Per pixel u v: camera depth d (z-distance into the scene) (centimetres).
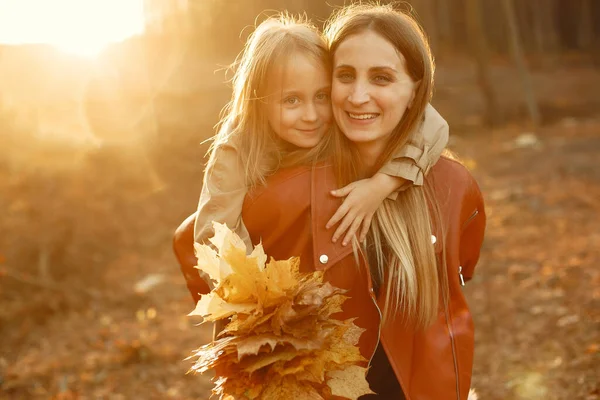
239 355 188
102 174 1063
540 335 566
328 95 240
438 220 240
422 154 237
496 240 837
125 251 852
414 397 233
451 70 2923
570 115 1894
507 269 732
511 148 1418
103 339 613
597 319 575
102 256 811
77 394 514
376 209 238
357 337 208
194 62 1958
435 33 3341
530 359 525
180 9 1795
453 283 242
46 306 657
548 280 683
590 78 2658
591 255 744
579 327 566
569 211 931
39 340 609
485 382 500
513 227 886
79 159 1095
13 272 681
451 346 237
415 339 237
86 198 938
